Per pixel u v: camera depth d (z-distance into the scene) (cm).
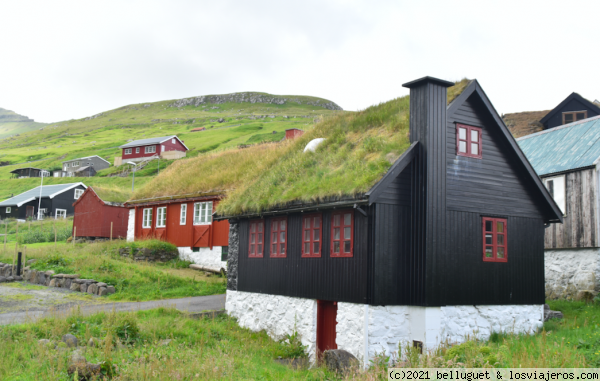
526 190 1512
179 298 1967
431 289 1233
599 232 1766
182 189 2861
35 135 14525
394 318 1244
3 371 953
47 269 2244
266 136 9338
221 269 2469
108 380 915
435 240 1257
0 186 7688
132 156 8419
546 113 2928
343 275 1309
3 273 2355
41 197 5525
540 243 1530
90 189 3638
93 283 2012
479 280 1351
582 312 1602
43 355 1037
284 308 1530
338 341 1302
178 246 2812
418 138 1309
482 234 1379
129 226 3184
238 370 1076
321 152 1664
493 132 1451
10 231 4553
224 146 8881
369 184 1219
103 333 1238
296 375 1102
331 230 1368
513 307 1425
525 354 927
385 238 1244
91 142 11469
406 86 1356
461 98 1370
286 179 1608
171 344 1225
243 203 1706
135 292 1992
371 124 1636
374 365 1062
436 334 1234
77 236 3688
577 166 1858
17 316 1525
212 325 1546
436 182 1282
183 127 13212
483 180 1404
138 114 18062
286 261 1544
